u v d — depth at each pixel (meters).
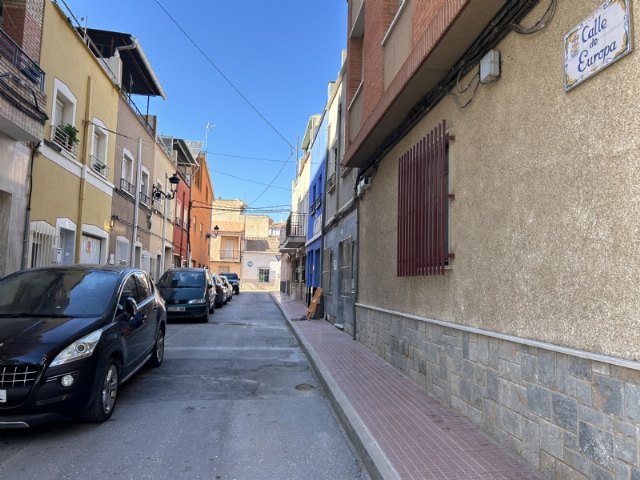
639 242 2.79
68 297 5.87
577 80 3.34
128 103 16.31
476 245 4.87
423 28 5.52
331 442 4.86
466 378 5.06
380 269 8.88
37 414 4.55
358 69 11.07
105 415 5.30
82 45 12.05
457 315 5.31
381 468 3.82
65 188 11.41
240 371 8.11
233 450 4.59
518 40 4.16
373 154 9.31
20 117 8.16
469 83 5.13
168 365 8.40
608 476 2.99
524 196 4.00
